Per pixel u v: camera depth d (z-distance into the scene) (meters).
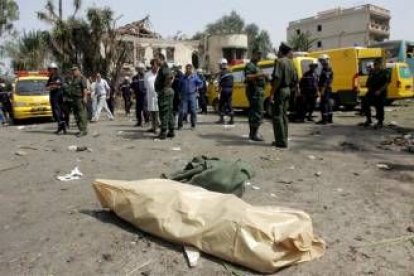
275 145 8.91
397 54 22.50
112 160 7.84
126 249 3.89
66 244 4.04
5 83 19.11
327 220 4.59
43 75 18.36
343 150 8.50
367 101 11.91
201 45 53.22
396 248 3.92
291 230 3.52
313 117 15.16
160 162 7.57
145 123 14.25
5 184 6.28
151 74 11.33
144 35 46.31
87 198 5.45
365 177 6.36
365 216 4.71
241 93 16.33
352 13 69.94
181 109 11.97
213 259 3.67
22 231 4.40
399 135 10.34
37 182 6.36
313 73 13.09
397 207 5.00
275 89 8.59
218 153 8.24
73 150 9.04
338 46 72.50
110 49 26.47
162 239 4.04
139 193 4.31
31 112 16.25
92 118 15.66
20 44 41.72
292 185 5.95
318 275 3.42
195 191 4.17
